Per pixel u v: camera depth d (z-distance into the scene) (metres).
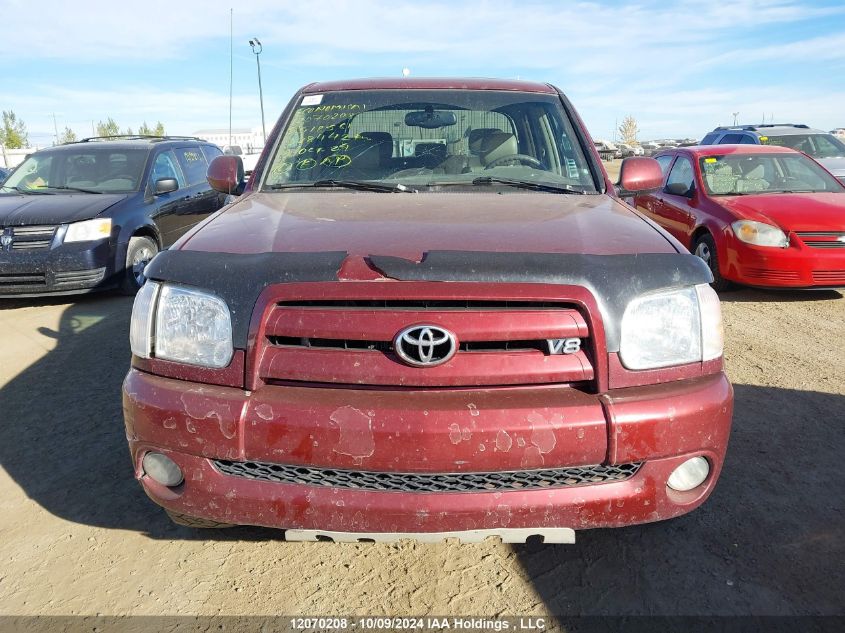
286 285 1.97
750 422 3.67
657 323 2.04
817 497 2.91
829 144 11.69
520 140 3.40
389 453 1.89
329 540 2.04
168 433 2.02
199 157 9.05
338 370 1.94
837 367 4.61
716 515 2.79
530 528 1.98
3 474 3.21
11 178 7.85
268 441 1.93
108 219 6.81
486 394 1.95
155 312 2.13
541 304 1.97
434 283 1.93
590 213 2.57
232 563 2.52
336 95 3.60
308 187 3.14
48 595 2.34
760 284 6.46
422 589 2.37
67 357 5.01
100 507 2.90
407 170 3.25
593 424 1.92
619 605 2.28
